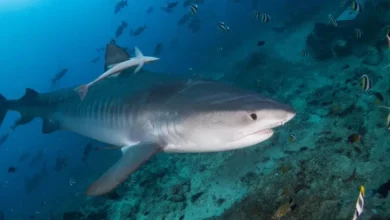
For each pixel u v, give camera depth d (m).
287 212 2.31
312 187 2.46
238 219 2.57
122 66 1.80
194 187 3.41
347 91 3.86
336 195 2.33
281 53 7.64
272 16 12.83
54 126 3.32
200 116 1.81
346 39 5.41
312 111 3.72
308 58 6.36
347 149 2.74
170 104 1.96
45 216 6.29
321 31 5.83
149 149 1.98
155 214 3.34
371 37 5.14
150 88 2.17
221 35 14.97
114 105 2.33
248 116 1.70
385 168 2.44
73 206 5.60
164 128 1.96
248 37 12.30
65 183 8.61
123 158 1.95
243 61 8.53
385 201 2.11
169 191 3.57
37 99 3.67
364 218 2.06
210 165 3.66
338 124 3.17
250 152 3.44
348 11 6.07
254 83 6.39
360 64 4.79
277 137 3.46
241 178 3.14
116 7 9.47
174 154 4.57
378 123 2.97
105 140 2.55
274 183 2.67
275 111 1.67
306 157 2.81
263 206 2.51
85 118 2.67
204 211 3.00
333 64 5.43
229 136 1.77
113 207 4.01
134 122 2.13
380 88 3.70
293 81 5.61
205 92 1.94
